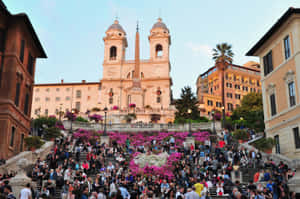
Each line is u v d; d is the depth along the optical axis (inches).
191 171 941.8
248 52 1331.2
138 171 956.0
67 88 3275.1
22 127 1144.8
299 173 623.2
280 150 1106.7
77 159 1101.1
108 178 808.9
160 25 3412.9
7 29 1074.7
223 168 916.0
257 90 4050.2
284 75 1101.1
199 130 1760.6
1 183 644.7
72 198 608.4
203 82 4067.4
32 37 1200.2
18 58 1075.9
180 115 2233.0
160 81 3179.1
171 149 1216.8
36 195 639.8
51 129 1389.0
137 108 2797.7
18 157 984.3
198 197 559.8
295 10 1017.5
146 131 1781.5
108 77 3255.4
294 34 1040.2
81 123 1857.8
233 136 1395.2
